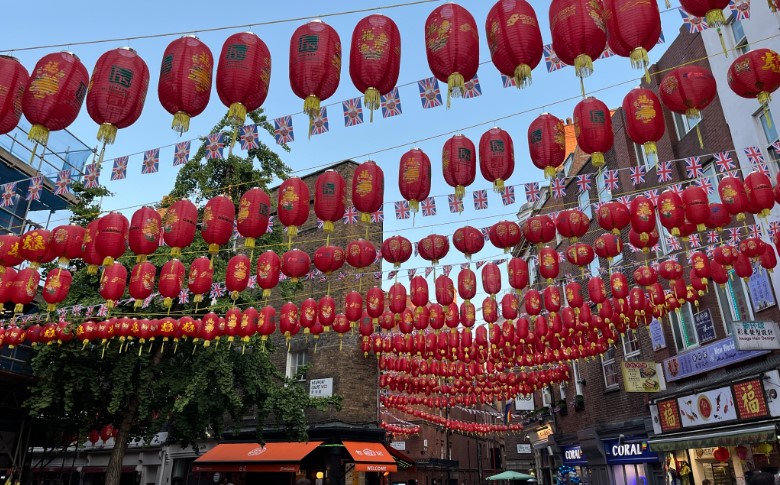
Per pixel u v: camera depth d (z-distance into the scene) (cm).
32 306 1680
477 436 3916
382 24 480
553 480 2458
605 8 454
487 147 624
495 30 468
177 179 1438
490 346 1488
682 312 1464
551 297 1070
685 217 798
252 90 487
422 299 1060
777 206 1102
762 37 1165
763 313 1162
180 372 1362
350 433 1920
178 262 897
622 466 1716
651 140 532
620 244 932
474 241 872
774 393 1062
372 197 665
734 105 1245
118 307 1312
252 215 698
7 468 1809
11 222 1809
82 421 1564
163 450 2358
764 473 573
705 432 1240
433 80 581
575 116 546
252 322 1042
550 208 2489
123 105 473
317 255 888
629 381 1423
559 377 1828
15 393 1812
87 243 730
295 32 488
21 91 486
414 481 3122
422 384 1809
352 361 2031
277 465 1847
